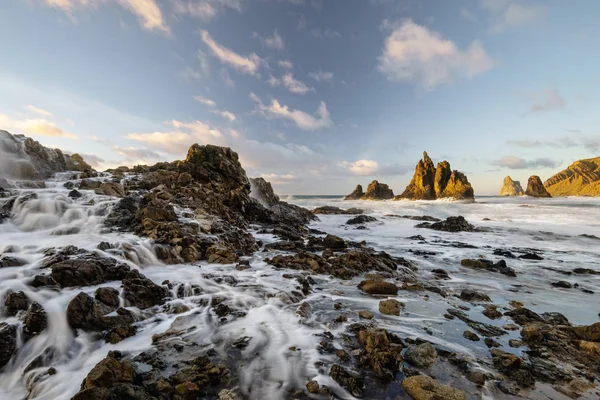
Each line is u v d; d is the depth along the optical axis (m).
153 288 6.67
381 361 4.44
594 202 51.66
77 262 6.75
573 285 9.45
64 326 5.00
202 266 9.31
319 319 6.21
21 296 5.38
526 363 4.71
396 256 14.16
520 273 11.20
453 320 6.41
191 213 13.42
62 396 3.70
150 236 10.14
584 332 5.65
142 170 21.64
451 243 18.38
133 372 3.98
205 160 22.52
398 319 6.39
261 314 6.27
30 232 10.09
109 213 12.25
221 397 3.70
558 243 18.45
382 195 91.19
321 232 22.75
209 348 4.89
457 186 71.44
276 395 3.79
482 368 4.50
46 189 13.66
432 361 4.63
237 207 20.53
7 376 4.20
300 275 9.10
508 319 6.61
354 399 3.76
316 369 4.37
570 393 3.97
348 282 9.05
